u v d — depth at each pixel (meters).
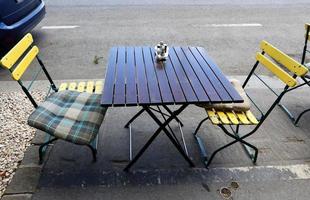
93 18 7.40
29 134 3.33
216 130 3.53
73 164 2.97
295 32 6.75
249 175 2.92
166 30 6.70
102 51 5.63
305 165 3.06
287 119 3.76
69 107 2.84
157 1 8.91
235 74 4.85
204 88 2.59
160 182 2.82
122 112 3.79
